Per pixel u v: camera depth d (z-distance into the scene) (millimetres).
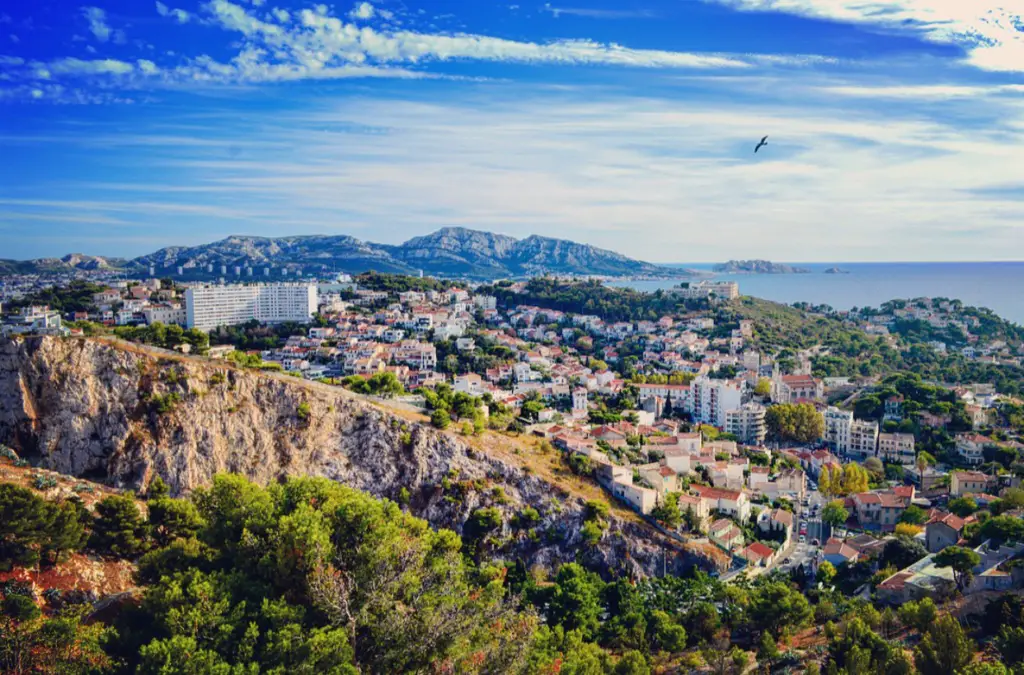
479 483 137625
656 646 98750
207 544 72500
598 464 153250
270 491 79625
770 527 155875
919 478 193875
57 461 123500
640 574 129125
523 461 148250
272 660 52188
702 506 148250
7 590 69438
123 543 82750
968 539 127312
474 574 106000
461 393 182500
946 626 73062
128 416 129000
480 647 59781
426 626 57906
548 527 133125
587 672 70125
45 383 126062
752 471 183125
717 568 131625
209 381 137750
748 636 101688
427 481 137500
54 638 52625
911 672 71938
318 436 140375
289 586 62094
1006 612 84500
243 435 136500
